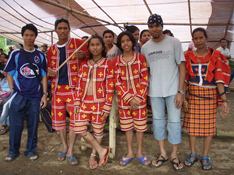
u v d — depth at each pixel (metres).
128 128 2.57
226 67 2.35
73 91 2.65
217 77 2.30
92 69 2.48
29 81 2.60
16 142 2.67
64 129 2.74
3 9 5.55
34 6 5.30
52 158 2.73
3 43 22.06
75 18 6.18
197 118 2.42
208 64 2.33
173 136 2.42
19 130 2.64
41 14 5.92
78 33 8.38
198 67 2.38
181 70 2.37
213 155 2.74
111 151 2.70
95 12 5.88
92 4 5.25
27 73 2.58
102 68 2.45
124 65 2.46
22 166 2.52
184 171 2.38
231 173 2.32
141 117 2.49
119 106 2.55
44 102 2.75
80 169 2.46
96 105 2.44
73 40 2.67
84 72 2.49
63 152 2.74
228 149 2.91
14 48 2.61
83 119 2.44
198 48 2.38
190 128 2.45
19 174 2.34
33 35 2.54
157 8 5.47
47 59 2.74
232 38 8.18
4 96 3.79
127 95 2.35
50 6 5.29
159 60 2.39
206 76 2.34
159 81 2.42
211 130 2.39
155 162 2.49
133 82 2.44
